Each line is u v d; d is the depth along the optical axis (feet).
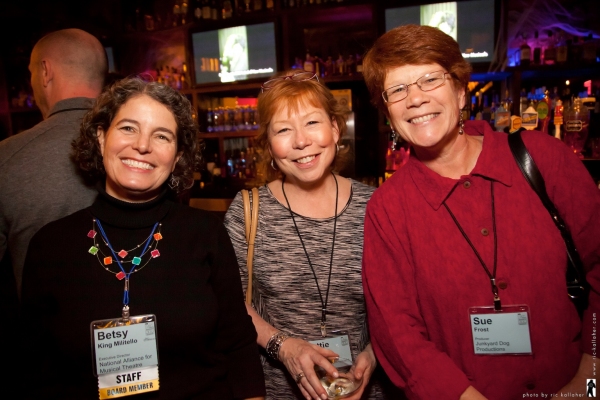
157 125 3.74
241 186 12.58
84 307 3.44
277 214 4.82
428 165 4.09
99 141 3.92
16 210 4.28
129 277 3.60
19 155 4.35
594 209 3.47
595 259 3.52
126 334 3.45
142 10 13.87
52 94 5.06
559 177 3.59
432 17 9.66
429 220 3.81
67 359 3.41
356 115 11.53
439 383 3.50
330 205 4.87
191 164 4.30
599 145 9.20
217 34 11.82
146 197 3.99
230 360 4.09
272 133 4.70
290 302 4.64
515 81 9.55
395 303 3.93
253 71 11.54
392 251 3.97
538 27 10.69
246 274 4.78
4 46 13.41
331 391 3.98
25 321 3.56
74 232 3.71
